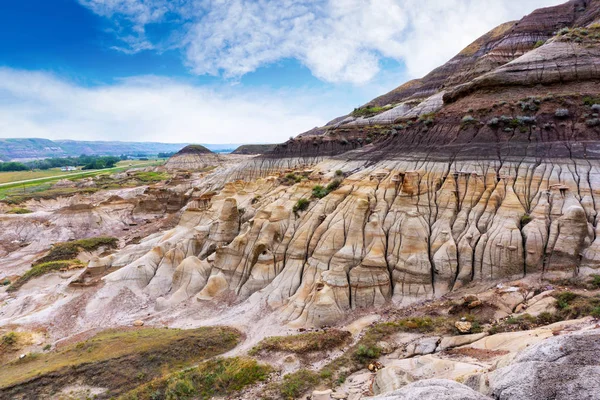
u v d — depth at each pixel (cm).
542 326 2223
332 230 3806
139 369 2617
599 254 2722
